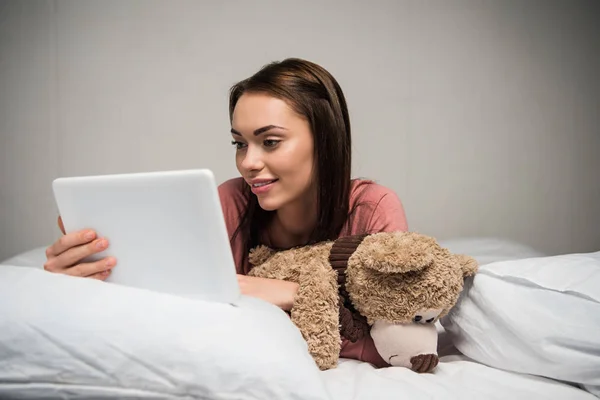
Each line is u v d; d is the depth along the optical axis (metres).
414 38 2.10
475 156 2.16
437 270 0.87
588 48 2.17
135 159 2.07
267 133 1.01
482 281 0.93
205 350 0.67
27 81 2.06
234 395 0.65
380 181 2.13
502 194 2.19
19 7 2.04
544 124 2.18
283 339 0.73
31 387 0.65
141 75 2.05
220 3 2.04
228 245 0.75
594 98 2.19
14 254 2.12
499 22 2.13
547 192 2.20
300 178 1.05
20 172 2.10
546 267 0.92
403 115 2.12
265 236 1.21
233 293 0.78
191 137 2.07
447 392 0.78
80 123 2.07
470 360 0.98
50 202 2.10
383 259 0.83
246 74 2.06
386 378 0.83
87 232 0.83
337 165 1.09
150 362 0.66
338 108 1.09
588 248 2.23
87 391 0.65
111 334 0.67
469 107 2.14
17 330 0.67
